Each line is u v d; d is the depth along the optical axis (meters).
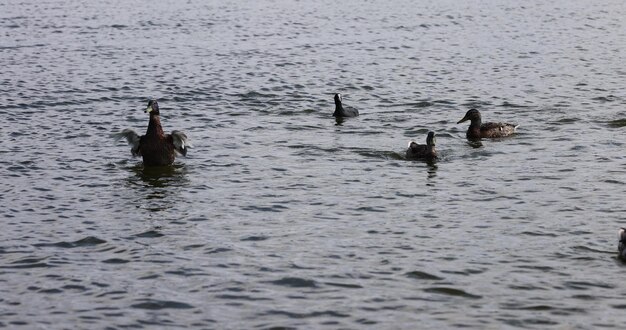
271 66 47.09
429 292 18.88
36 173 27.77
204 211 24.17
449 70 46.25
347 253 21.00
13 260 20.62
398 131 33.66
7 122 34.47
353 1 75.31
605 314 17.86
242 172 27.97
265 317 17.73
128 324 17.47
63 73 44.66
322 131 33.50
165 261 20.55
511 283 19.28
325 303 18.34
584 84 42.25
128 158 29.67
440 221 23.27
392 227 22.81
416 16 67.00
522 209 24.19
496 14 68.12
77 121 34.91
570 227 22.70
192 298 18.59
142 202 24.98
